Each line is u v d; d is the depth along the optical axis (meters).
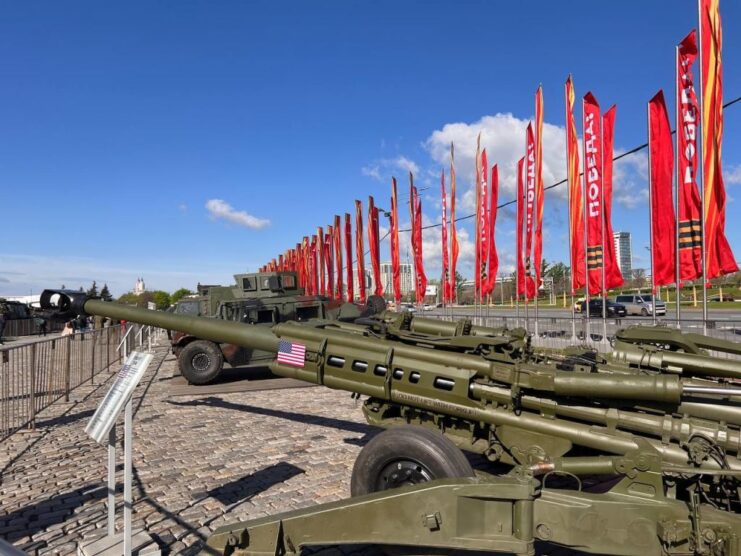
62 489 4.98
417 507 2.92
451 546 2.87
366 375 4.41
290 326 5.03
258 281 13.30
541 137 14.83
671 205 11.11
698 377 4.69
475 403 4.02
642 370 4.27
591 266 13.09
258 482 5.12
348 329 5.21
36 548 3.81
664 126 11.15
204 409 8.62
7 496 4.80
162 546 3.83
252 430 7.15
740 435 3.42
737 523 2.69
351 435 6.83
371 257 24.52
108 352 13.82
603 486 4.89
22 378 7.85
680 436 3.51
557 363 4.41
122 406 3.49
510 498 2.84
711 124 10.02
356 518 2.98
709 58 10.03
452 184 20.42
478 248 18.70
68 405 9.14
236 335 5.46
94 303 6.36
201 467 5.58
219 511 4.44
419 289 22.36
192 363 10.91
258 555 3.01
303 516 3.02
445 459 3.34
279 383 11.20
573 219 13.91
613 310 26.78
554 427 3.76
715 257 10.00
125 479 3.48
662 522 2.78
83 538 3.96
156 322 5.95
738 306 29.94
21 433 7.15
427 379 4.18
